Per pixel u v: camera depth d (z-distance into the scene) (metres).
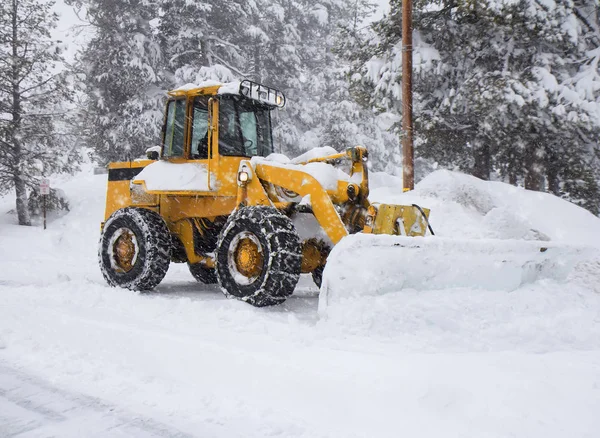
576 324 4.39
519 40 13.54
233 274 5.22
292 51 29.08
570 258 5.76
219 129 5.93
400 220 5.15
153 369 3.16
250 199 5.55
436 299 4.52
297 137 28.70
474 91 13.31
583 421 2.31
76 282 6.55
